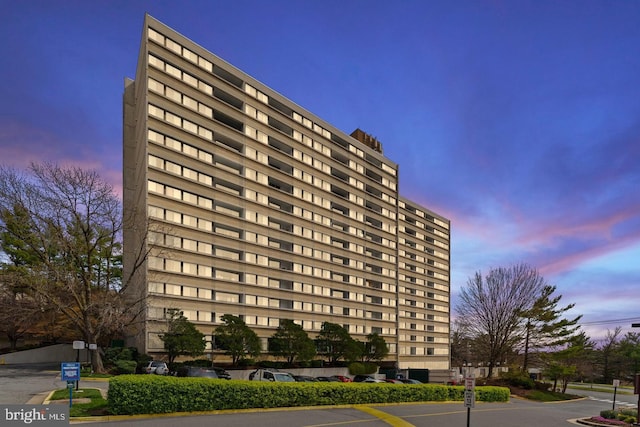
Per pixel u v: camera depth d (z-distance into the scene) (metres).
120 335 43.44
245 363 41.84
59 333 45.62
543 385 51.81
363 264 66.50
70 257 31.77
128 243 44.34
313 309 55.94
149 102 41.06
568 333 50.81
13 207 29.89
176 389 16.09
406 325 78.50
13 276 30.88
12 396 18.59
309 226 57.38
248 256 47.91
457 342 93.12
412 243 84.81
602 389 76.81
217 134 46.94
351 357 51.69
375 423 16.97
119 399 14.91
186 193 42.72
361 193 68.56
